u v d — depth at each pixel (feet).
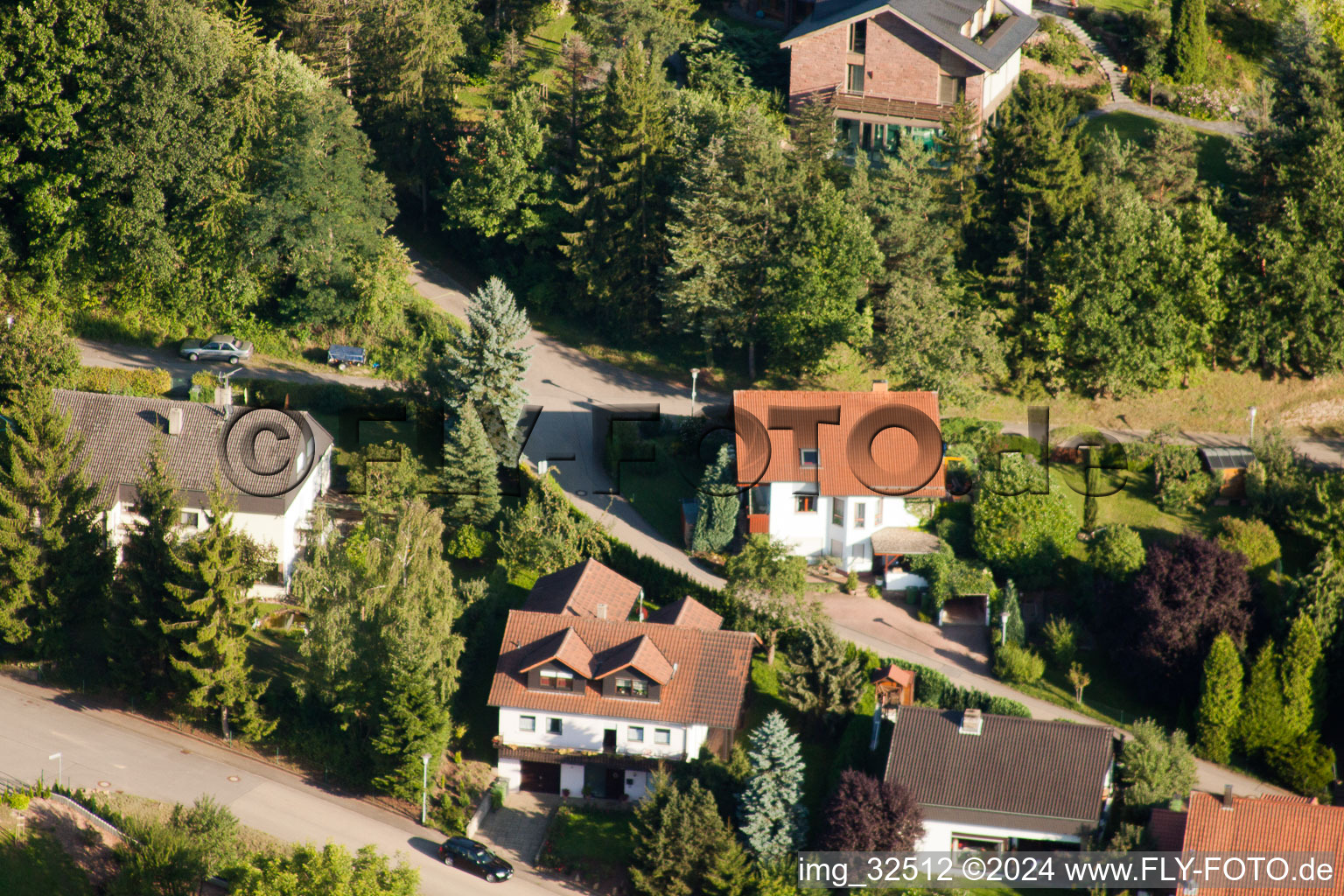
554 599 295.48
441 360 349.00
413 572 277.44
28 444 284.20
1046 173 383.65
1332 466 355.56
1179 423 370.12
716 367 394.93
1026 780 258.78
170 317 389.80
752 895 244.01
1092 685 301.22
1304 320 369.71
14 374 339.16
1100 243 368.48
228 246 385.29
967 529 326.65
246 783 265.75
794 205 381.81
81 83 368.48
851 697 278.87
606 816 268.00
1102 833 258.37
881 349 358.43
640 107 393.91
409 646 264.93
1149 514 337.31
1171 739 274.16
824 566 328.49
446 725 269.03
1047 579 316.40
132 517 306.35
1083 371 376.27
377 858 228.43
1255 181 395.75
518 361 342.85
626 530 333.83
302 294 391.45
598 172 400.88
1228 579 297.94
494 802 269.85
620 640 278.67
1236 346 372.17
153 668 280.92
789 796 252.21
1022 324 377.91
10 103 365.20
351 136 396.98
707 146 387.34
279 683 285.23
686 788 261.24
